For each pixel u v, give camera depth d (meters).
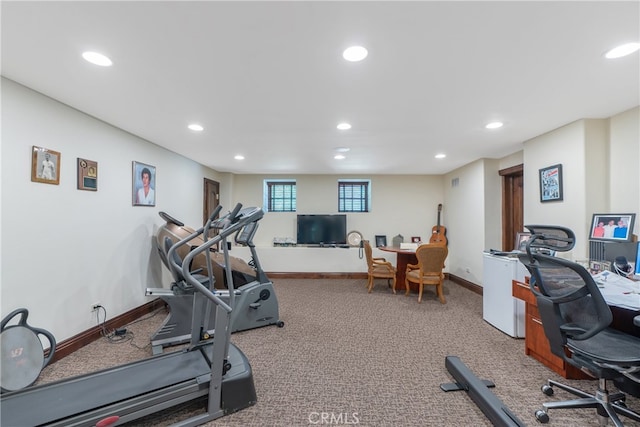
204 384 1.80
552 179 3.15
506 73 1.97
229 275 2.00
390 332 3.16
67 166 2.57
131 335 3.00
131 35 1.56
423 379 2.22
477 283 4.91
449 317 3.65
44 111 2.35
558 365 2.28
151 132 3.33
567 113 2.69
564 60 1.81
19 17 1.41
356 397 2.00
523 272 2.99
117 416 1.56
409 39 1.60
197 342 2.30
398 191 6.34
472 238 5.05
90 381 1.80
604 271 2.34
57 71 1.96
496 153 4.30
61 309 2.51
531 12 1.38
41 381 2.14
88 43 1.64
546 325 1.75
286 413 1.84
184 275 1.79
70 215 2.60
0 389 1.91
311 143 3.78
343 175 6.32
